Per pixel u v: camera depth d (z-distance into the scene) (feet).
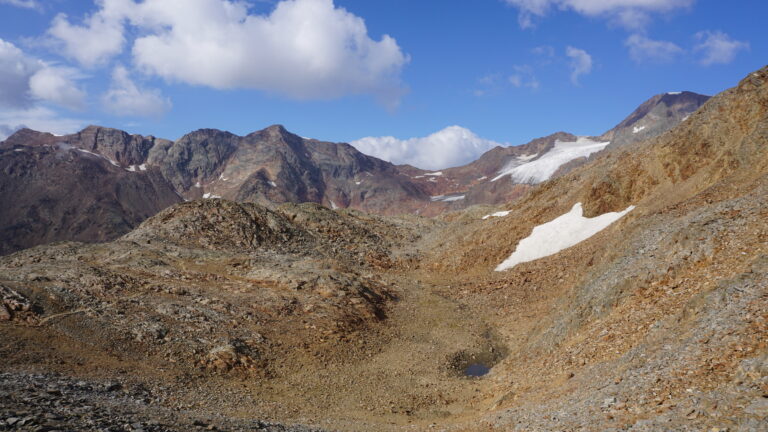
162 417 54.95
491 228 237.25
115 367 86.63
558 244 197.06
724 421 37.55
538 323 124.16
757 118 148.46
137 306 116.06
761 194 89.76
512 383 92.07
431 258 238.48
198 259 175.83
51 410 46.60
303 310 140.67
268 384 98.99
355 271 201.26
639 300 83.20
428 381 109.29
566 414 56.29
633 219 167.43
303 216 266.36
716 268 73.82
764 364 42.09
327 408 89.66
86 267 134.72
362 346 128.77
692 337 56.65
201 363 99.45
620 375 59.16
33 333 89.66
